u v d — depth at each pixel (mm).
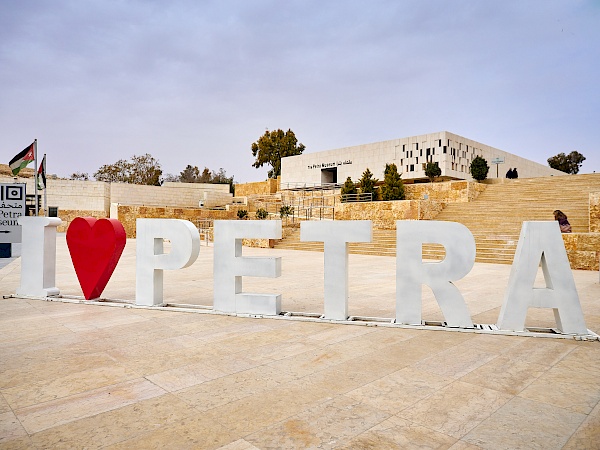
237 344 4258
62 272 10547
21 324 5094
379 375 3389
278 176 61844
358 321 5203
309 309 6109
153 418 2641
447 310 4883
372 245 16859
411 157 41281
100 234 6465
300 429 2502
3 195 14797
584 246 11477
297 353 3965
